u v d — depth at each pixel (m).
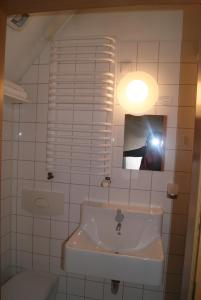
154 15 1.56
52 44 1.58
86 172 1.65
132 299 1.69
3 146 1.66
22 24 1.28
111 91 1.56
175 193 1.56
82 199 1.70
